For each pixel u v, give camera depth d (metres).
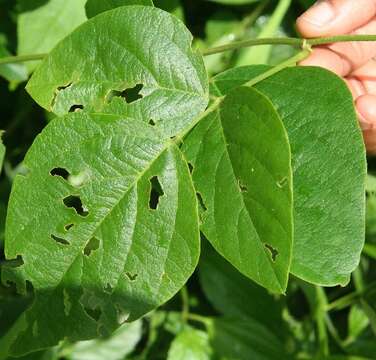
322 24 0.45
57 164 0.33
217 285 0.56
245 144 0.32
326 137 0.34
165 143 0.33
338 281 0.32
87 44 0.35
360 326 0.57
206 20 0.57
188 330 0.54
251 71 0.38
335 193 0.33
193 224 0.32
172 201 0.33
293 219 0.32
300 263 0.32
